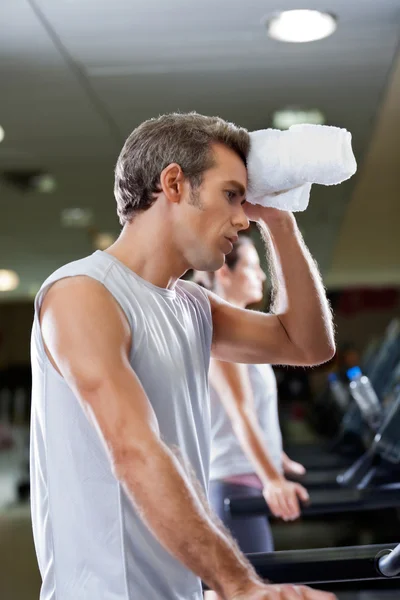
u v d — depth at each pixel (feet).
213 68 17.17
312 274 6.68
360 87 18.58
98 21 14.43
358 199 29.81
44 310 5.46
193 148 5.70
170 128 5.78
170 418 5.59
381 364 20.67
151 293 5.71
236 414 10.10
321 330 6.68
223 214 5.79
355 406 17.35
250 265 10.52
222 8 13.92
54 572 5.63
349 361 34.68
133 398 5.00
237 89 18.60
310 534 16.01
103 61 16.57
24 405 48.06
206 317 6.31
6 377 49.93
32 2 13.50
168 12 14.08
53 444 5.52
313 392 33.45
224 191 5.78
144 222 5.84
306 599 4.38
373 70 17.47
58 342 5.23
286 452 18.89
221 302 6.79
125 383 5.06
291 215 6.63
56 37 15.24
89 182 28.27
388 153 24.38
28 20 14.35
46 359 5.53
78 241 38.01
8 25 14.61
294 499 10.15
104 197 30.60
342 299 47.50
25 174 27.09
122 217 5.99
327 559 7.55
